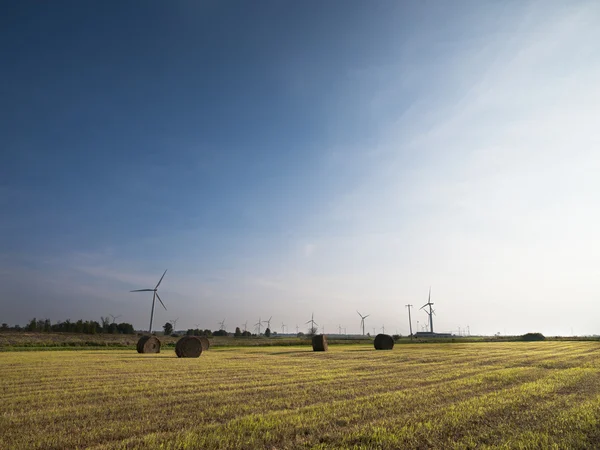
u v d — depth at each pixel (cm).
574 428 990
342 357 3512
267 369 2388
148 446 838
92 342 6016
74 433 941
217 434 930
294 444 871
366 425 1018
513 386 1636
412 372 2189
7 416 1105
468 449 842
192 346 3681
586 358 3122
